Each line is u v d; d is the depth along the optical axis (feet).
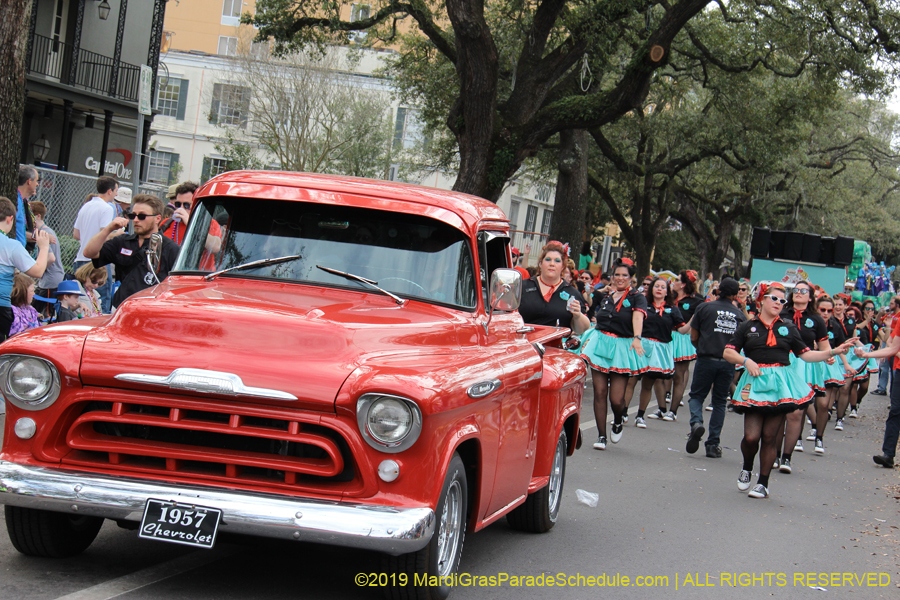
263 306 14.82
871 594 19.54
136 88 93.20
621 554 20.59
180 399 13.44
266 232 17.31
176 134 158.40
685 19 58.59
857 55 72.02
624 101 61.67
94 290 33.58
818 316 40.73
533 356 19.03
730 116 97.96
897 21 70.54
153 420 13.43
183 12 191.72
